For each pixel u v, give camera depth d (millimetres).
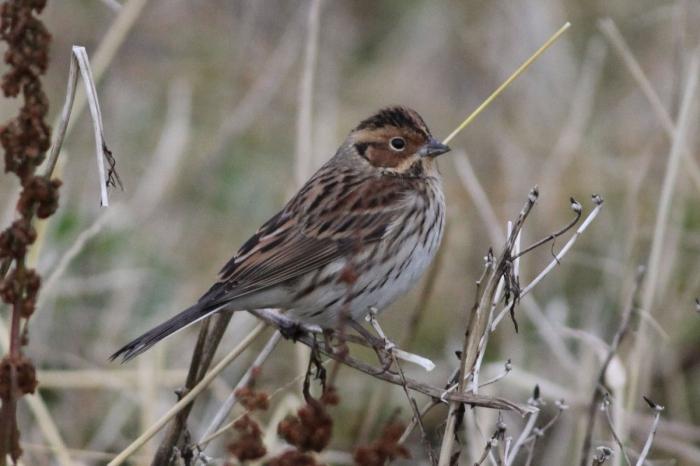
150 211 14414
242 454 7023
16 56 7176
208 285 14016
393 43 17625
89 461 11609
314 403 7184
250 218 15203
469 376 8273
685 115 11531
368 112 16688
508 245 8234
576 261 13625
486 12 17172
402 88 16906
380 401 11961
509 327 13039
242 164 15688
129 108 16328
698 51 12500
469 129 16312
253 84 16609
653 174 14578
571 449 11477
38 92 7238
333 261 10422
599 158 14969
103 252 13672
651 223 13742
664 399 12594
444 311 14133
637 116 15852
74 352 12750
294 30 17016
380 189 10672
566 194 14531
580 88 15695
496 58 16797
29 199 7242
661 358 12680
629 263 12656
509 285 8328
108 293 13188
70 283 12766
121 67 16781
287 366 12828
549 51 16531
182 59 17000
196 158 15555
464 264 14391
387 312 14156
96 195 15016
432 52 17234
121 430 11914
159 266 13867
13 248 7250
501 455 8734
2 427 7340
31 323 12422
